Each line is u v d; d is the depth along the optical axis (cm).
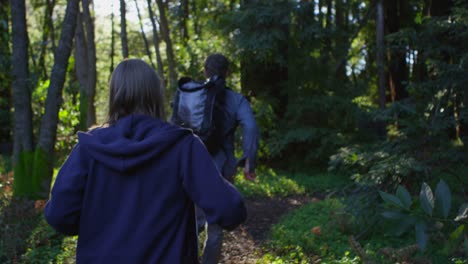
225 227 169
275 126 1150
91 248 169
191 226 177
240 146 1153
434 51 533
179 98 407
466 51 526
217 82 403
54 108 728
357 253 425
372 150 543
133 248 163
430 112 521
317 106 1109
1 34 870
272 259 486
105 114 190
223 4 1556
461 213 226
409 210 226
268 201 825
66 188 169
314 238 538
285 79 1178
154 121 181
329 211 658
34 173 713
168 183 170
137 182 169
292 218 658
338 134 1074
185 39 1486
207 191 167
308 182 954
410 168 465
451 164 500
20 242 500
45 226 552
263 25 1088
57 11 2325
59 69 729
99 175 171
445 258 421
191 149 173
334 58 1179
